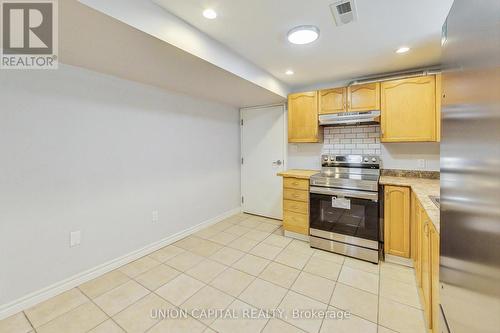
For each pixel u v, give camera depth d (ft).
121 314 5.75
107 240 7.70
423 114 8.30
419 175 9.24
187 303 6.15
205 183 11.60
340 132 10.87
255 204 13.62
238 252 8.97
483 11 1.68
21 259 5.93
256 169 13.46
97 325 5.40
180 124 10.21
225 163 12.89
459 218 2.16
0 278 5.63
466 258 1.99
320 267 7.87
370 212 8.17
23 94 5.92
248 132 13.61
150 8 5.03
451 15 2.43
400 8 5.35
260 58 8.12
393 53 7.76
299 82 10.98
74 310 5.89
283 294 6.49
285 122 12.35
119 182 8.02
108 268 7.68
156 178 9.25
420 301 6.12
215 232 11.01
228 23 5.91
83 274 7.08
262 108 13.03
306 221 9.84
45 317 5.64
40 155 6.22
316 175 9.65
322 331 5.24
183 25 5.77
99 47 5.60
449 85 2.47
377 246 8.06
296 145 12.12
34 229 6.14
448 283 2.46
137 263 8.20
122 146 8.09
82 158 7.06
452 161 2.35
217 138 12.28
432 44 7.14
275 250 9.12
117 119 7.92
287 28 6.17
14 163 5.81
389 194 8.04
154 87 9.08
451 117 2.39
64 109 6.64
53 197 6.47
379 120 9.11
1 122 5.61
